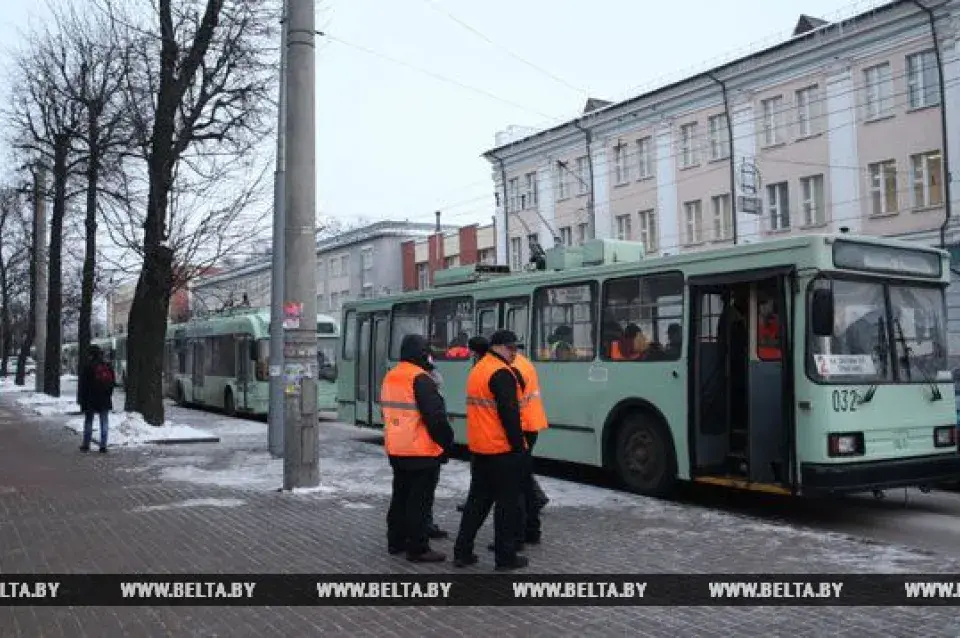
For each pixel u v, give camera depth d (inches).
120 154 748.0
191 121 729.0
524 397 304.2
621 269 446.3
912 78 1111.6
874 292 373.7
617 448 444.1
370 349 676.7
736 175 1338.6
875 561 279.0
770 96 1290.6
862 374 361.1
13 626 221.5
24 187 1109.7
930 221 1089.4
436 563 281.6
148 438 675.4
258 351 943.0
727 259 390.0
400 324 642.8
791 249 363.9
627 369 435.8
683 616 223.8
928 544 328.5
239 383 981.8
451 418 576.4
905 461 363.6
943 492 449.1
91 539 323.0
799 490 352.2
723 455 409.1
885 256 377.7
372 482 457.4
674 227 1455.5
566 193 1707.7
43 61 892.0
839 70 1185.4
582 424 463.8
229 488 442.0
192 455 597.9
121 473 508.4
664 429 413.7
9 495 429.7
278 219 611.2
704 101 1392.7
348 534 326.3
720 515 363.9
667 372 412.8
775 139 1286.9
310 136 441.4
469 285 568.4
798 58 1235.2
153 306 737.0
